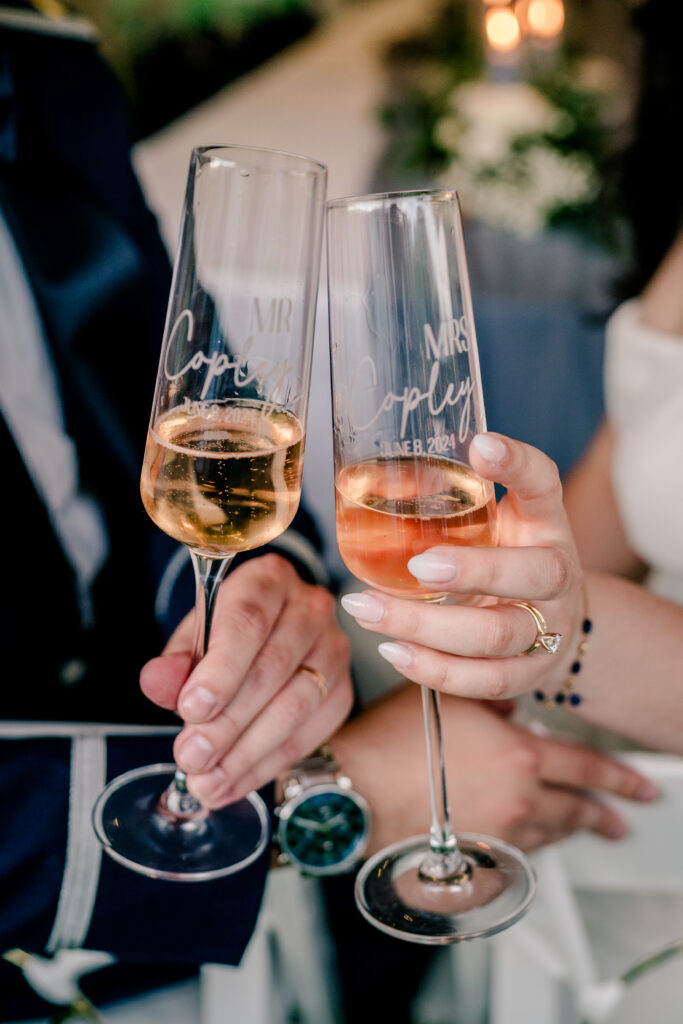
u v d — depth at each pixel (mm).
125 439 878
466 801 688
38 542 828
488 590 535
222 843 610
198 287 530
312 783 646
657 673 700
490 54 2777
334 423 544
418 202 519
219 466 533
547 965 611
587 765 713
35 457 828
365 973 613
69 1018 604
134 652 858
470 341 535
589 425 2400
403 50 2902
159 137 2852
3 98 846
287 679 615
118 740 663
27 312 838
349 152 3008
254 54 2898
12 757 632
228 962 612
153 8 2785
